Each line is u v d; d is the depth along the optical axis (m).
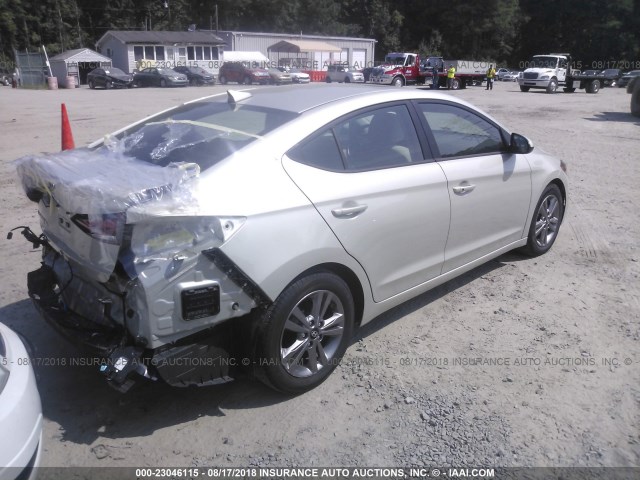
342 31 77.06
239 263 2.94
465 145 4.47
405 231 3.84
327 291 3.41
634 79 18.91
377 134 3.83
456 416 3.28
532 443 3.07
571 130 15.14
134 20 77.00
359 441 3.08
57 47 72.25
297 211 3.18
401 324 4.35
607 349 3.99
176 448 3.01
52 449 2.98
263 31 76.31
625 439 3.11
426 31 77.69
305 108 3.64
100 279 2.93
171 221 2.77
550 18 74.69
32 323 4.23
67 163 3.28
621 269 5.43
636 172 9.81
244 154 3.19
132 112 19.70
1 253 5.63
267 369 3.21
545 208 5.55
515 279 5.18
